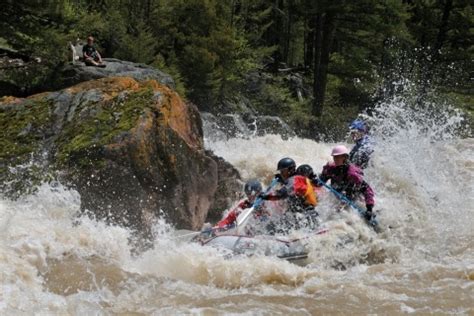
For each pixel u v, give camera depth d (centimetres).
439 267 708
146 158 845
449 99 2953
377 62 3094
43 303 557
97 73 1738
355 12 2800
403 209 967
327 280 656
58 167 835
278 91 2897
